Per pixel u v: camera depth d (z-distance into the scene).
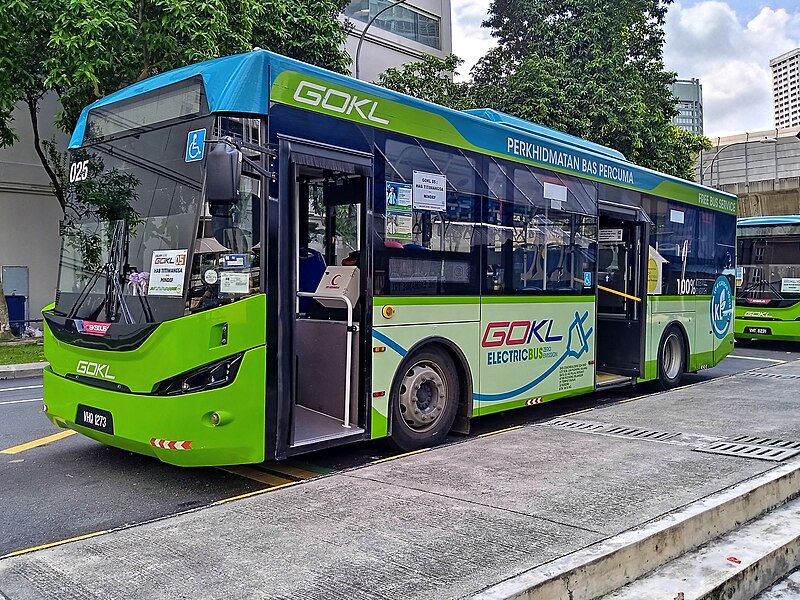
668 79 23.47
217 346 5.18
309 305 6.59
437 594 3.20
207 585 3.35
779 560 4.15
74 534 4.80
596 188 9.05
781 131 45.12
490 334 7.46
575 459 5.56
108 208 5.88
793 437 6.30
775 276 17.48
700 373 13.19
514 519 4.17
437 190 6.85
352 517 4.25
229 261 5.25
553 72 20.86
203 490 5.76
